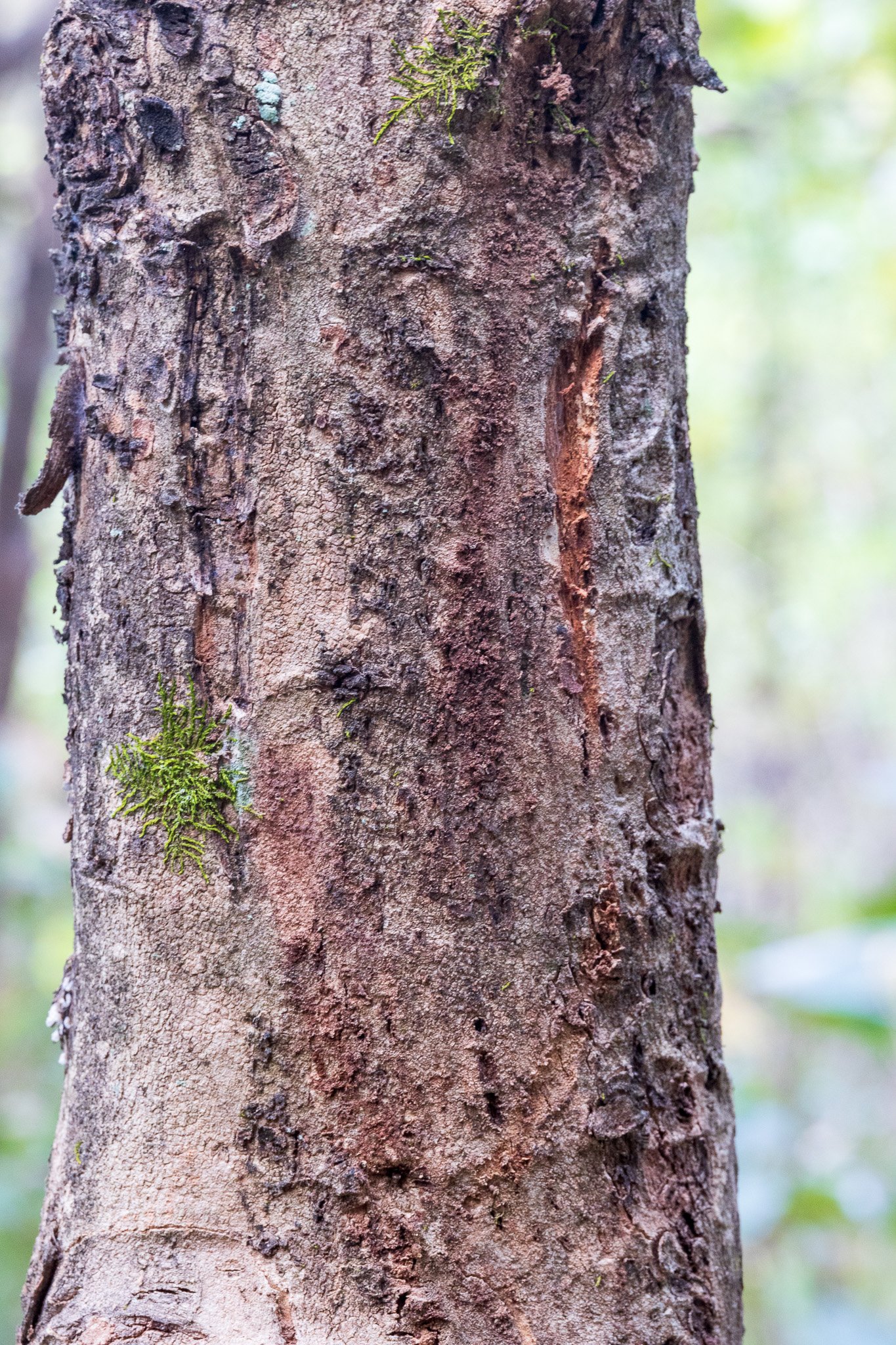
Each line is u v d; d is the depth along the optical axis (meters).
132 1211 1.32
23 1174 2.77
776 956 2.88
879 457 6.34
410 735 1.32
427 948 1.32
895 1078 5.14
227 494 1.33
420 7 1.31
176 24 1.32
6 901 4.23
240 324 1.33
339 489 1.32
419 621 1.32
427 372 1.32
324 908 1.32
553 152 1.34
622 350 1.36
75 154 1.34
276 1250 1.32
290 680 1.32
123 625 1.34
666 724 1.37
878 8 4.59
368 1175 1.32
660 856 1.36
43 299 3.63
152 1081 1.33
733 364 6.15
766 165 5.31
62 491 1.38
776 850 6.80
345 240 1.32
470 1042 1.32
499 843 1.33
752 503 6.37
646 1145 1.35
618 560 1.35
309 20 1.32
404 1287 1.32
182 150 1.33
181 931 1.33
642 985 1.35
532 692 1.33
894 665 6.95
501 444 1.33
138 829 1.33
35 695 5.75
